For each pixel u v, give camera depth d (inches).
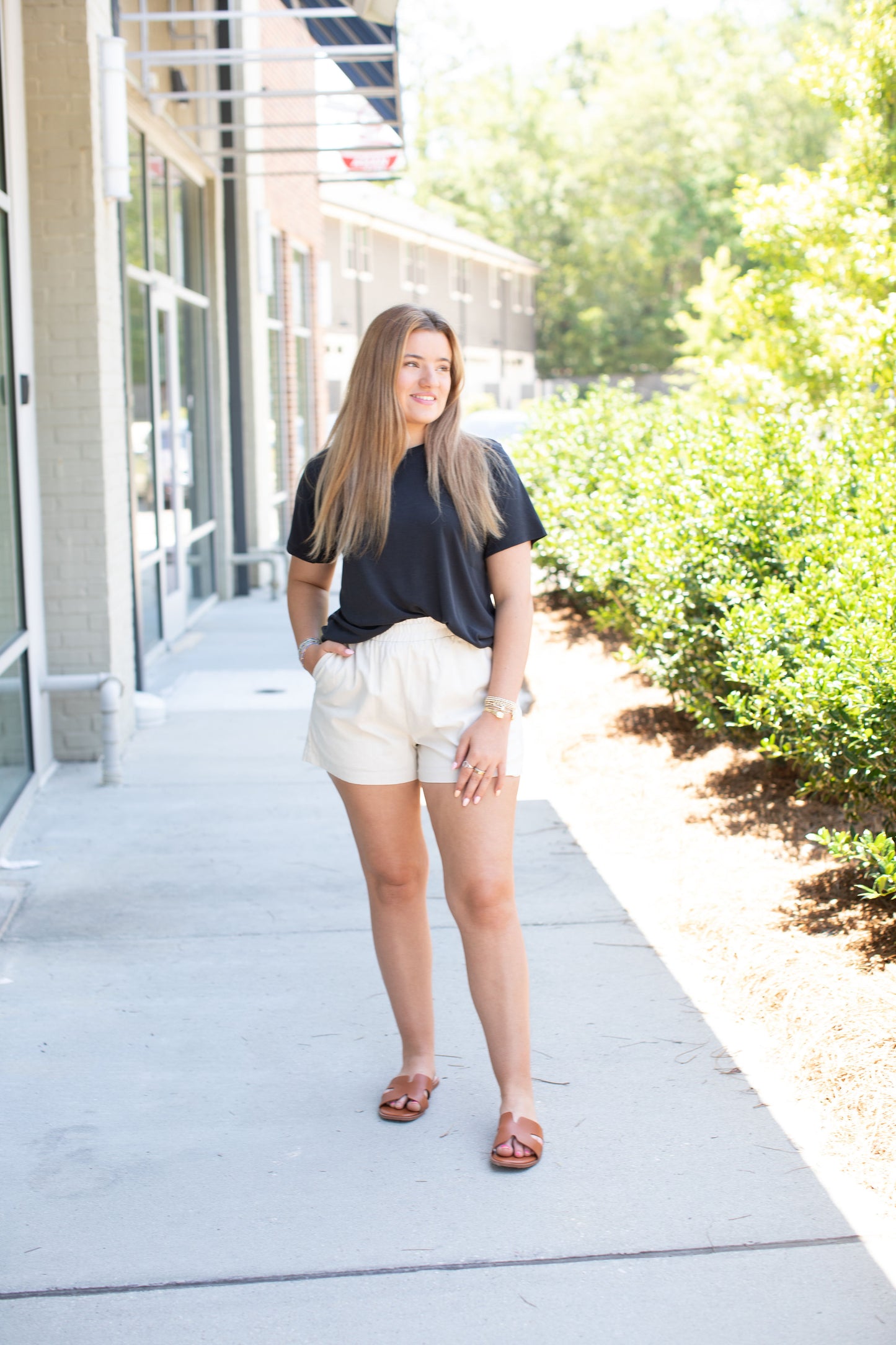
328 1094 126.0
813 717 157.4
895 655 144.9
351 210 1164.5
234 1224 104.8
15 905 177.5
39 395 242.8
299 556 121.1
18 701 226.5
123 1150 116.2
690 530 212.8
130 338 331.9
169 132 370.9
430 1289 96.5
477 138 2032.5
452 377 110.6
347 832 209.5
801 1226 103.3
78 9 232.1
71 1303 95.5
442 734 110.6
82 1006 146.0
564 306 1939.0
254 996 148.3
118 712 240.1
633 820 205.9
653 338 1855.3
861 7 297.9
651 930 163.8
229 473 472.1
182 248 416.2
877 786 155.3
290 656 366.6
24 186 234.1
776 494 210.1
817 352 318.3
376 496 108.1
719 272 1078.4
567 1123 119.1
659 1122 119.0
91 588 247.6
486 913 113.2
